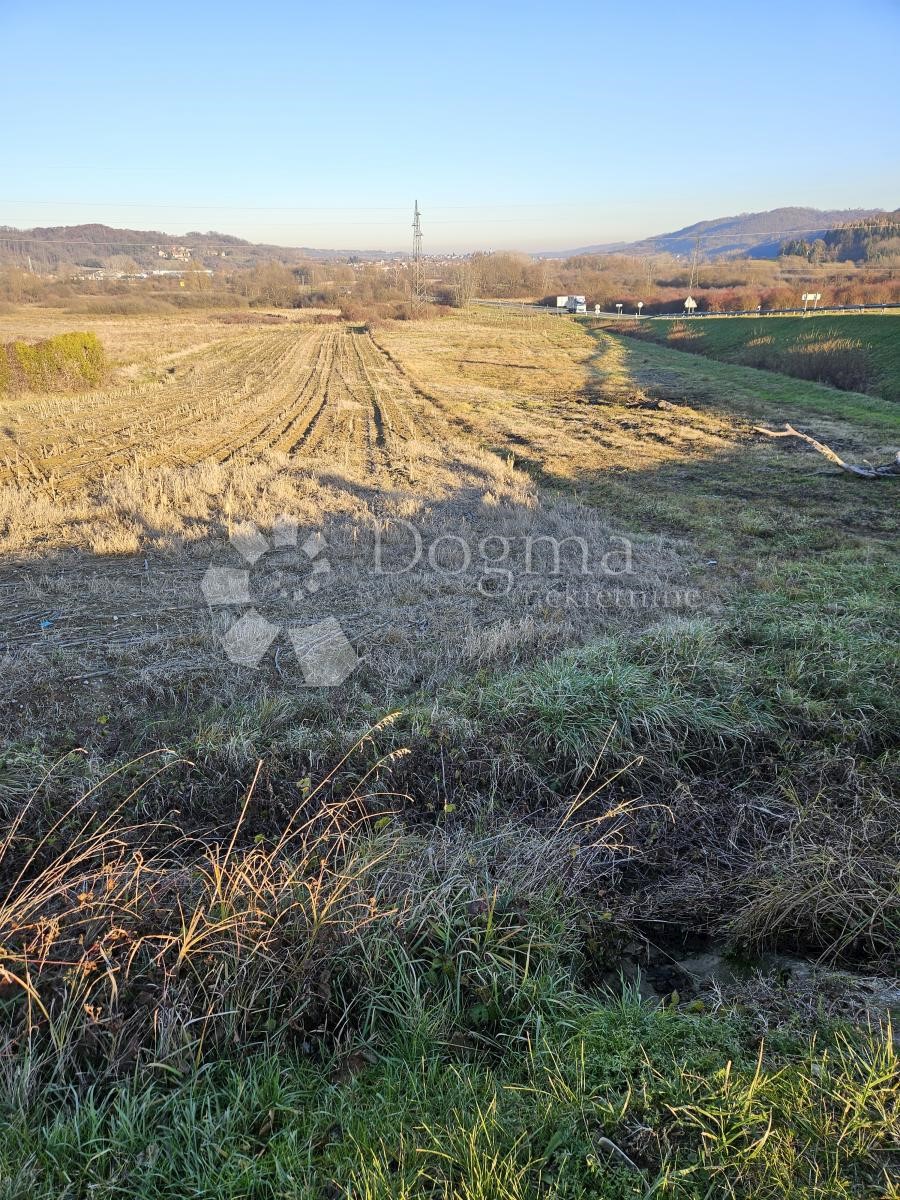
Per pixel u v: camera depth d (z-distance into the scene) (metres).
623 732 5.30
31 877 4.04
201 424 20.81
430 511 12.30
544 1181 2.34
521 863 4.03
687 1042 2.89
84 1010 2.89
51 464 15.62
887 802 4.62
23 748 5.01
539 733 5.30
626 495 13.83
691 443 18.81
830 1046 2.86
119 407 23.61
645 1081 2.67
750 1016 3.11
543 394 28.64
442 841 4.25
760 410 23.28
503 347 47.47
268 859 3.87
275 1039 2.95
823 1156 2.39
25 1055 2.75
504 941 3.40
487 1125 2.50
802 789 4.92
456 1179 2.38
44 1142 2.51
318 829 4.45
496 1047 3.05
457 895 3.55
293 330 63.69
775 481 14.89
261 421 21.88
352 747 5.05
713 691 5.90
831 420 21.39
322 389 29.23
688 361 38.06
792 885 3.89
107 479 13.85
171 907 3.47
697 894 4.05
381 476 15.09
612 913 3.88
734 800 4.88
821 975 3.41
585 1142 2.46
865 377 26.77
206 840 4.38
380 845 4.09
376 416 23.33
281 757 5.00
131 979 3.09
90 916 3.31
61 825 4.36
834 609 7.81
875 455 16.97
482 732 5.31
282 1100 2.71
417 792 4.86
